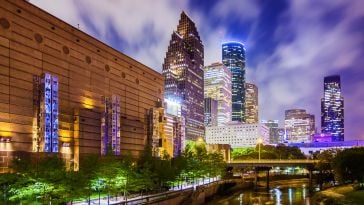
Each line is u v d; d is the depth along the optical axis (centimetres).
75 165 10000
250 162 18462
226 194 14088
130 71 13500
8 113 8219
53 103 9225
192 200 10362
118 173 7825
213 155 15962
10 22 8450
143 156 10400
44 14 9475
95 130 10938
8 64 8319
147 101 14675
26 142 8612
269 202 11769
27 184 5841
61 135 9762
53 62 9694
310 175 17925
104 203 7819
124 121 12600
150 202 7694
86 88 10956
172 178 10444
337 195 11412
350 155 12125
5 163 7962
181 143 18250
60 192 6062
